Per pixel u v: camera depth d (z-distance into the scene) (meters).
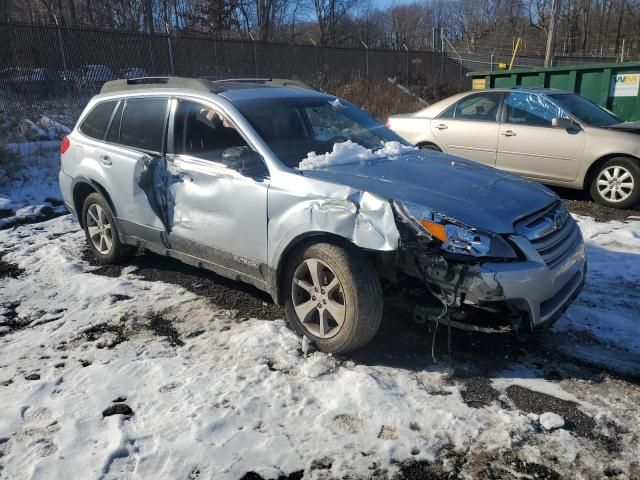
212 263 4.38
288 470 2.66
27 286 4.97
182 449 2.78
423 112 9.20
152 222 4.76
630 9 48.12
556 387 3.33
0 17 27.94
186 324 4.17
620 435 2.90
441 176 3.81
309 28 38.91
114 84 5.51
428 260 3.22
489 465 2.69
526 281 3.19
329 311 3.57
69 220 7.22
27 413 3.09
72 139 5.61
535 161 7.93
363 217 3.34
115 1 30.56
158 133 4.71
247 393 3.24
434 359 3.49
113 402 3.18
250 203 3.91
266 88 4.80
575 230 3.92
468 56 33.41
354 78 20.14
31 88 13.25
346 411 3.06
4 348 3.85
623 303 4.45
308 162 3.87
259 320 4.21
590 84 10.57
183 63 16.19
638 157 7.12
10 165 9.14
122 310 4.41
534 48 49.59
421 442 2.83
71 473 2.63
